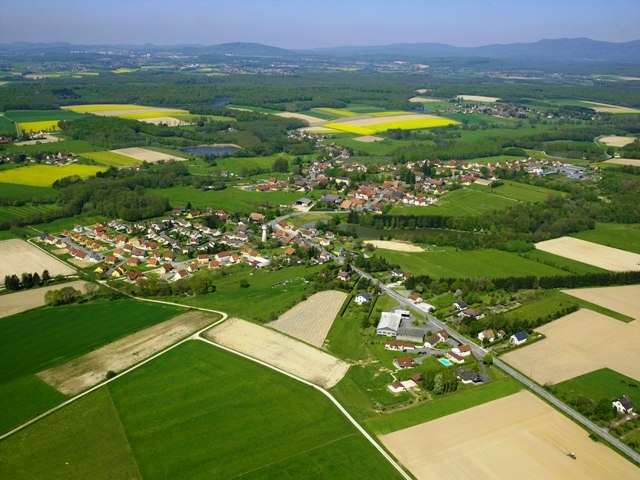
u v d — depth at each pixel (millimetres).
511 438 125625
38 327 172875
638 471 116438
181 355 157500
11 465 114062
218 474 112625
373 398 141125
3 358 154500
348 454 118812
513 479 112938
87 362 153000
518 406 138250
